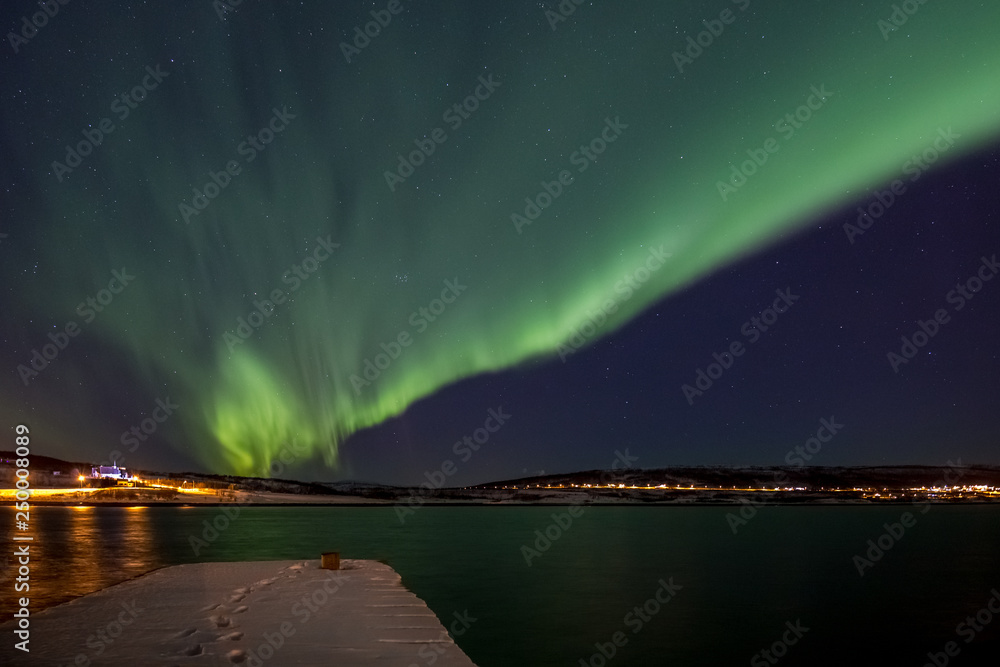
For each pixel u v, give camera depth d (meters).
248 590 15.36
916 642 13.16
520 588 18.42
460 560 24.86
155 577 17.59
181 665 8.84
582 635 13.16
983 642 13.17
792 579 21.00
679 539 35.38
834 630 14.04
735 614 15.40
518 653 11.84
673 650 12.23
